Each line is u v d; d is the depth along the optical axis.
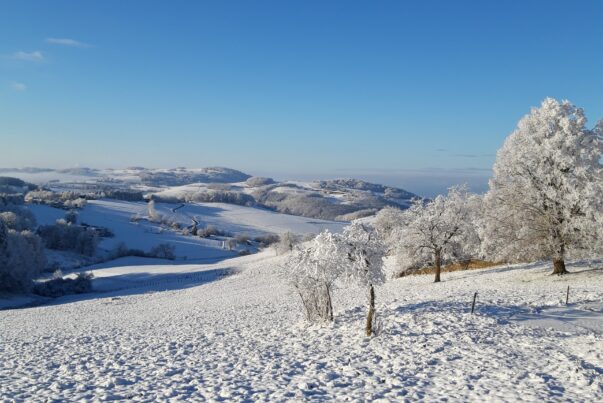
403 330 21.59
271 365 16.84
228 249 140.00
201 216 193.12
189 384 14.73
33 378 16.30
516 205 36.22
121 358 19.69
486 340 19.31
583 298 26.84
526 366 15.37
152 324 31.25
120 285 83.69
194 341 23.28
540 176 34.66
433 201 46.22
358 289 40.91
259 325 27.11
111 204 194.38
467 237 44.28
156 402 12.84
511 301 27.58
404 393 13.15
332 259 21.84
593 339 18.30
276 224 187.88
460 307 26.36
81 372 17.03
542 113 36.28
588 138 35.09
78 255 117.00
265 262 90.62
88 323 34.56
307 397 13.01
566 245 34.56
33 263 80.12
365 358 17.62
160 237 147.62
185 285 77.00
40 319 40.16
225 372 16.47
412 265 53.09
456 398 12.48
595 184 32.88
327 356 18.22
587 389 12.70
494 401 12.08
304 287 25.08
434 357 17.09
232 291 55.84
